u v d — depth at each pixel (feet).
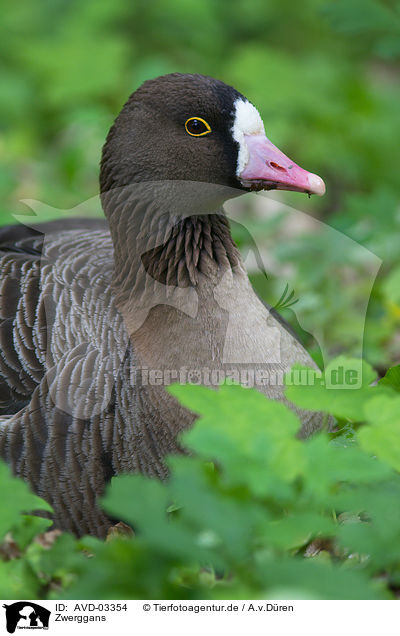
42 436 31.22
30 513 31.53
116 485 20.63
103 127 61.98
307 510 21.67
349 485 24.34
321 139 63.41
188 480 20.31
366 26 51.13
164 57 76.54
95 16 75.77
